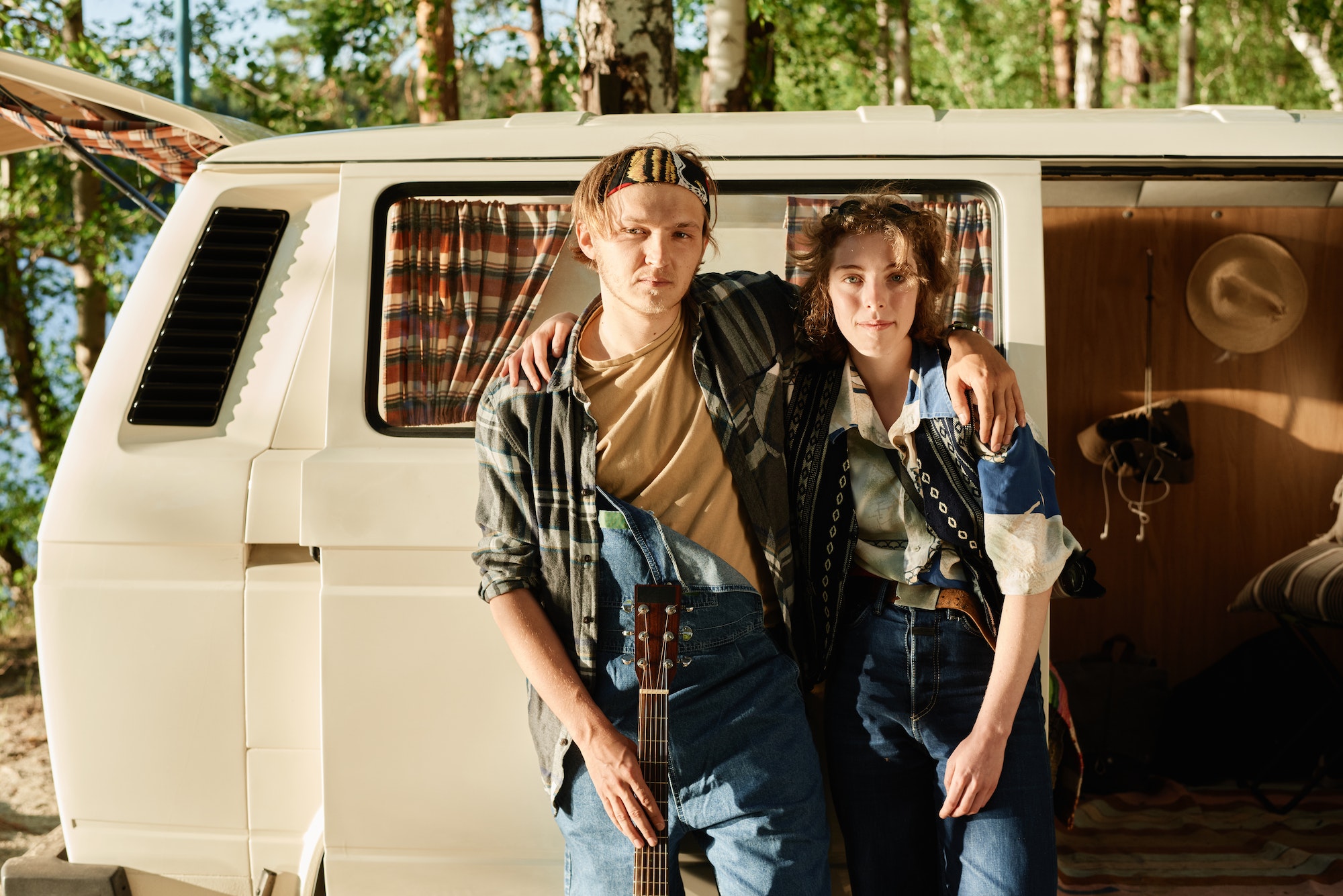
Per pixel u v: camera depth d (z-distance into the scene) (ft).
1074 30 43.01
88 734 7.11
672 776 5.82
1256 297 11.13
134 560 7.05
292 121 30.91
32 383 26.48
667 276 5.65
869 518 6.14
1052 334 11.39
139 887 7.23
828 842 5.98
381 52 30.04
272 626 7.00
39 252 26.78
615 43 16.30
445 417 7.25
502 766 6.79
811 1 28.37
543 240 7.46
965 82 48.80
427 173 7.36
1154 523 11.43
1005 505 5.71
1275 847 8.97
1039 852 5.84
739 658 5.85
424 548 6.74
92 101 8.30
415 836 6.86
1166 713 10.68
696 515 5.91
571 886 6.03
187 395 7.29
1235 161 7.11
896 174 7.11
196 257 7.48
